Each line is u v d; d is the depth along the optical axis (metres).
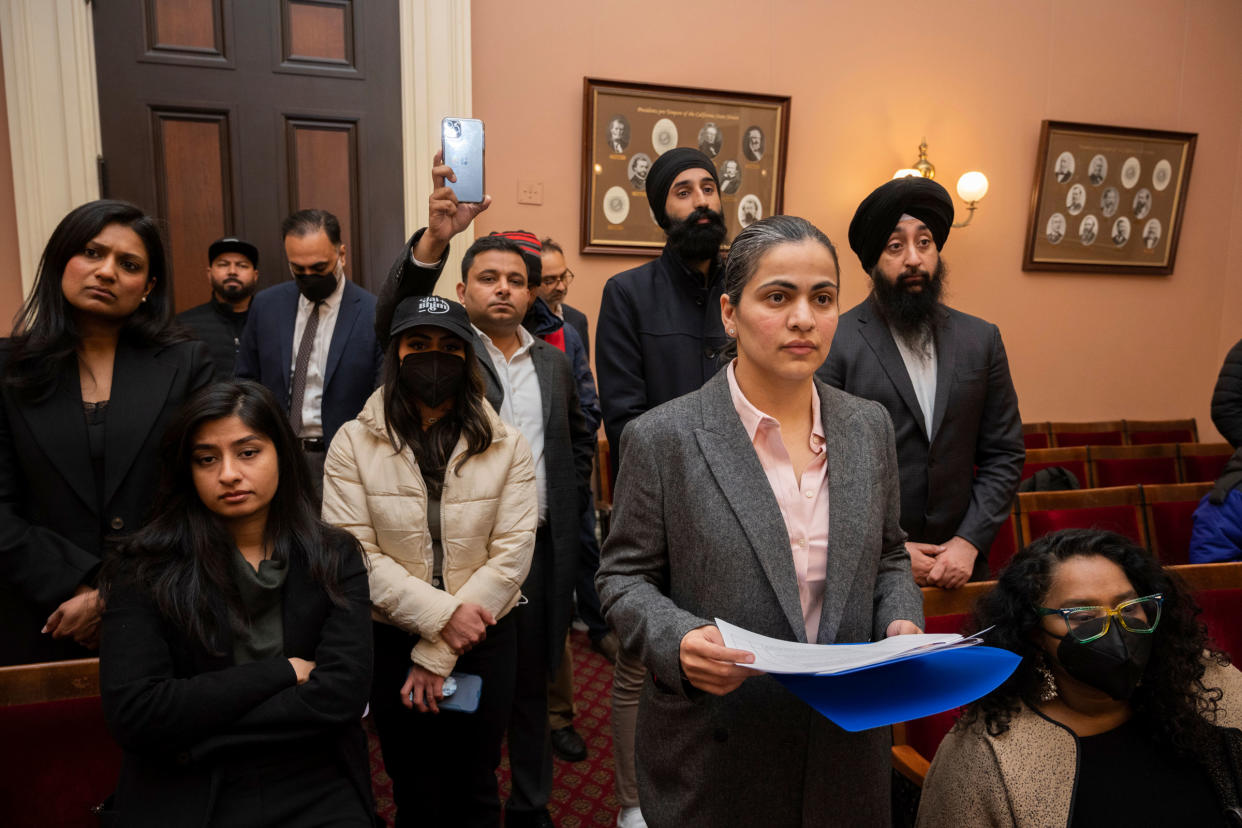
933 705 0.94
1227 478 2.55
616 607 1.19
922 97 4.94
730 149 4.60
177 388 1.83
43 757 1.42
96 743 1.45
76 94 3.53
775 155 4.68
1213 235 5.70
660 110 4.46
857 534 1.15
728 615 1.14
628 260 4.57
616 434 2.37
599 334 2.44
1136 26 5.30
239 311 3.55
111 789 1.45
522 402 2.19
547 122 4.32
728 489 1.14
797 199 4.80
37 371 1.71
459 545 1.82
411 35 3.91
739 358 1.22
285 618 1.43
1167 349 5.72
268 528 1.46
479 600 1.78
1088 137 5.28
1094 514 2.88
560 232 4.43
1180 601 1.30
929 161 5.00
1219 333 5.83
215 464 1.38
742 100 4.57
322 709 1.34
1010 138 5.15
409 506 1.79
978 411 2.15
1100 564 1.27
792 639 1.13
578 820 2.29
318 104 3.86
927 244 2.17
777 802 1.17
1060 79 5.19
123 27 3.59
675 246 2.34
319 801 1.35
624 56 4.39
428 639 1.73
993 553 2.80
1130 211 5.44
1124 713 1.33
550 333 2.79
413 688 1.73
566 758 2.61
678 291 2.40
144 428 1.77
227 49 3.73
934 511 2.11
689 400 1.23
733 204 4.66
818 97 4.75
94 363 1.82
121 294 1.76
